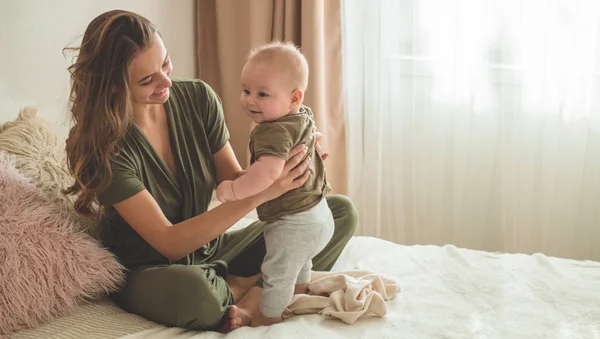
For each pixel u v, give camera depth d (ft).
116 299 5.68
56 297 5.18
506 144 9.20
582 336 5.05
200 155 6.08
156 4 8.94
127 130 5.57
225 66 9.89
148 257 5.75
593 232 9.16
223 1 9.67
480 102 9.25
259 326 5.31
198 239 5.35
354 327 5.19
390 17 9.41
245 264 6.23
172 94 6.05
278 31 9.51
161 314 5.28
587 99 8.85
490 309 5.51
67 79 7.49
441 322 5.26
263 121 5.23
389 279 5.85
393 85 9.55
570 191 9.10
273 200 5.28
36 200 5.57
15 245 5.08
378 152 9.75
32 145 6.24
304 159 5.27
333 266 6.46
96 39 5.21
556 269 6.21
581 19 8.67
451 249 6.73
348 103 9.80
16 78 6.89
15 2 6.79
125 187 5.37
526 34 8.95
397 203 9.85
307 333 5.03
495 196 9.51
